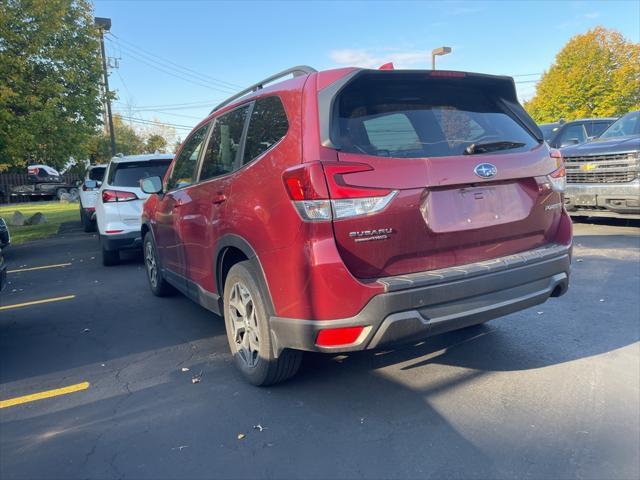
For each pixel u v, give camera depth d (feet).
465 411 10.33
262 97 11.78
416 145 10.09
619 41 120.78
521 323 15.19
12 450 9.68
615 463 8.54
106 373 13.19
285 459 8.97
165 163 27.68
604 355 12.71
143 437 9.90
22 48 41.22
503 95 12.24
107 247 26.58
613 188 27.89
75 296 21.79
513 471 8.42
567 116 126.41
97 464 9.09
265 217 10.20
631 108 121.49
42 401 11.75
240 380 12.27
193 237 14.42
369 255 9.36
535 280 10.93
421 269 9.90
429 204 9.78
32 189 110.22
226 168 12.76
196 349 14.61
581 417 9.93
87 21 47.98
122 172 26.81
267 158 10.54
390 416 10.27
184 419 10.51
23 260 32.48
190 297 15.74
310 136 9.61
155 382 12.45
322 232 9.13
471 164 10.24
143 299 20.68
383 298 9.14
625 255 23.18
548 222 11.73
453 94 11.37
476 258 10.55
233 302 12.17
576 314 15.74
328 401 11.00
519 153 11.18
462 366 12.41
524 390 11.09
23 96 41.50
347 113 9.85
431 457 8.86
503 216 10.77
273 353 10.85
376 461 8.81
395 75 10.35
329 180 9.07
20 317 18.85
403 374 12.12
